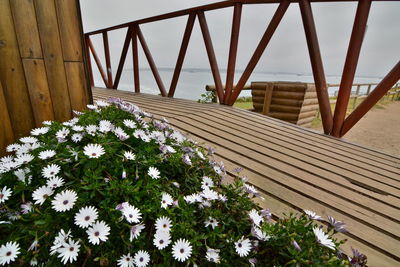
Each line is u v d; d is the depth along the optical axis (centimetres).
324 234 66
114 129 88
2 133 98
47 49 110
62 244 50
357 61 208
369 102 206
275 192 121
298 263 56
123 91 482
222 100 342
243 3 276
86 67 131
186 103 343
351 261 63
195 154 99
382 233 98
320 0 214
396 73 187
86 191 64
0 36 93
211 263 61
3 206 59
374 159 179
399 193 130
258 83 383
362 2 191
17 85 101
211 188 86
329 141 216
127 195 65
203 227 70
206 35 326
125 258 55
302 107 350
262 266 63
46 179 69
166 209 65
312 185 132
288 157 168
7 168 69
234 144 183
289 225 67
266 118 280
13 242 55
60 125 96
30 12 101
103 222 55
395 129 428
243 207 77
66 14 115
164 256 58
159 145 93
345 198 121
